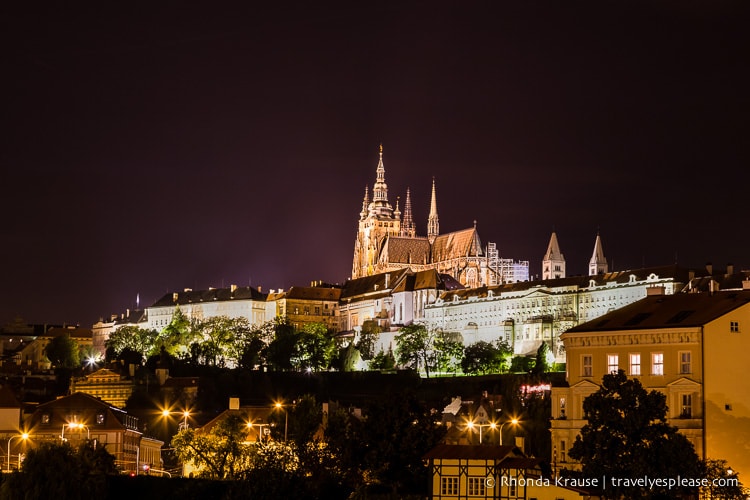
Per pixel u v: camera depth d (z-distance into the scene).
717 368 186.50
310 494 187.75
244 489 184.62
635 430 165.75
